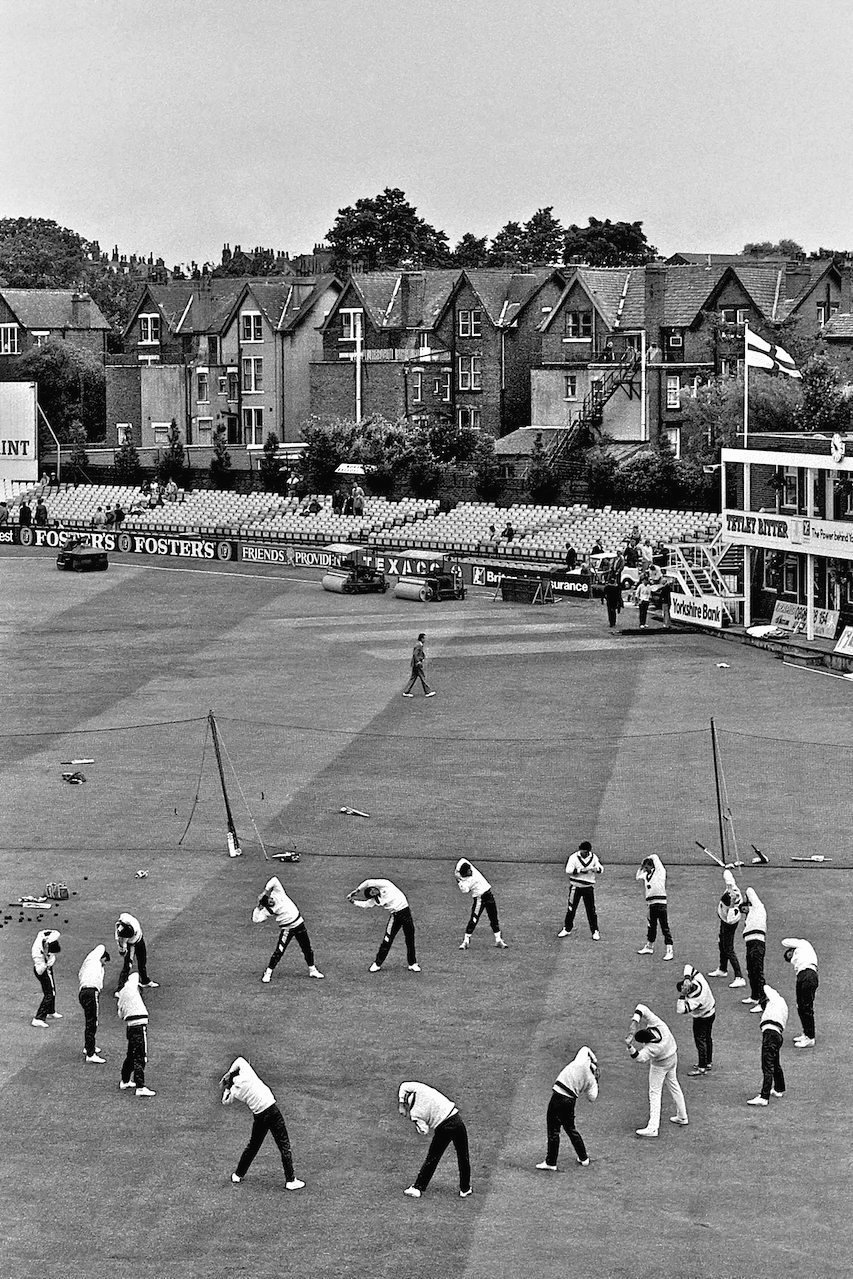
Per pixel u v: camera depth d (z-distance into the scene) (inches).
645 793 2155.5
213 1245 1043.3
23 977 1498.5
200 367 6899.6
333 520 5152.6
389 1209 1087.6
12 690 2950.3
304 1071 1296.8
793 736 2474.2
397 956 1552.7
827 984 1464.1
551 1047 1337.4
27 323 7504.9
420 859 1870.1
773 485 3661.4
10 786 2223.2
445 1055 1323.8
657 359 5497.1
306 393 6707.7
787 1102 1235.9
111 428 7140.8
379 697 2859.3
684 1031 1368.1
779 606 3449.8
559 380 5767.7
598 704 2760.8
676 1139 1182.9
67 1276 1008.9
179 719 2679.6
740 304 5438.0
